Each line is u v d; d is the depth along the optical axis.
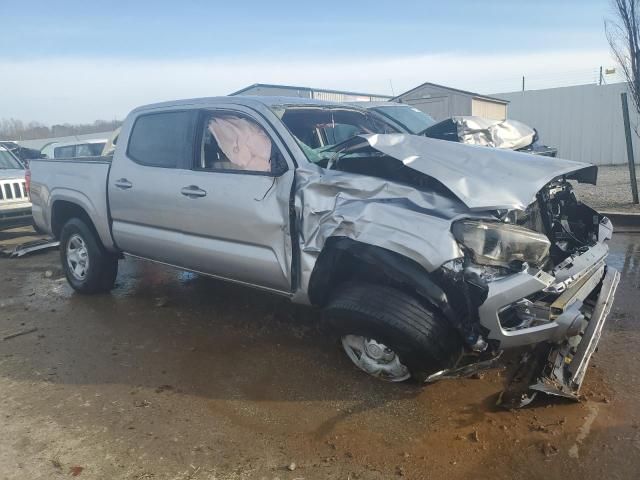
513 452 2.97
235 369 4.02
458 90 17.22
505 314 3.09
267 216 3.79
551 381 3.19
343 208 3.41
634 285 5.55
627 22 9.06
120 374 4.00
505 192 3.20
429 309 3.20
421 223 3.13
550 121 19.03
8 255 8.10
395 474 2.82
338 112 4.80
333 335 3.70
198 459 2.98
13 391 3.78
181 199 4.38
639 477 2.75
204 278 6.38
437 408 3.42
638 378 3.69
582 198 10.39
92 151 13.92
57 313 5.36
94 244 5.60
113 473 2.88
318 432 3.20
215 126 4.35
